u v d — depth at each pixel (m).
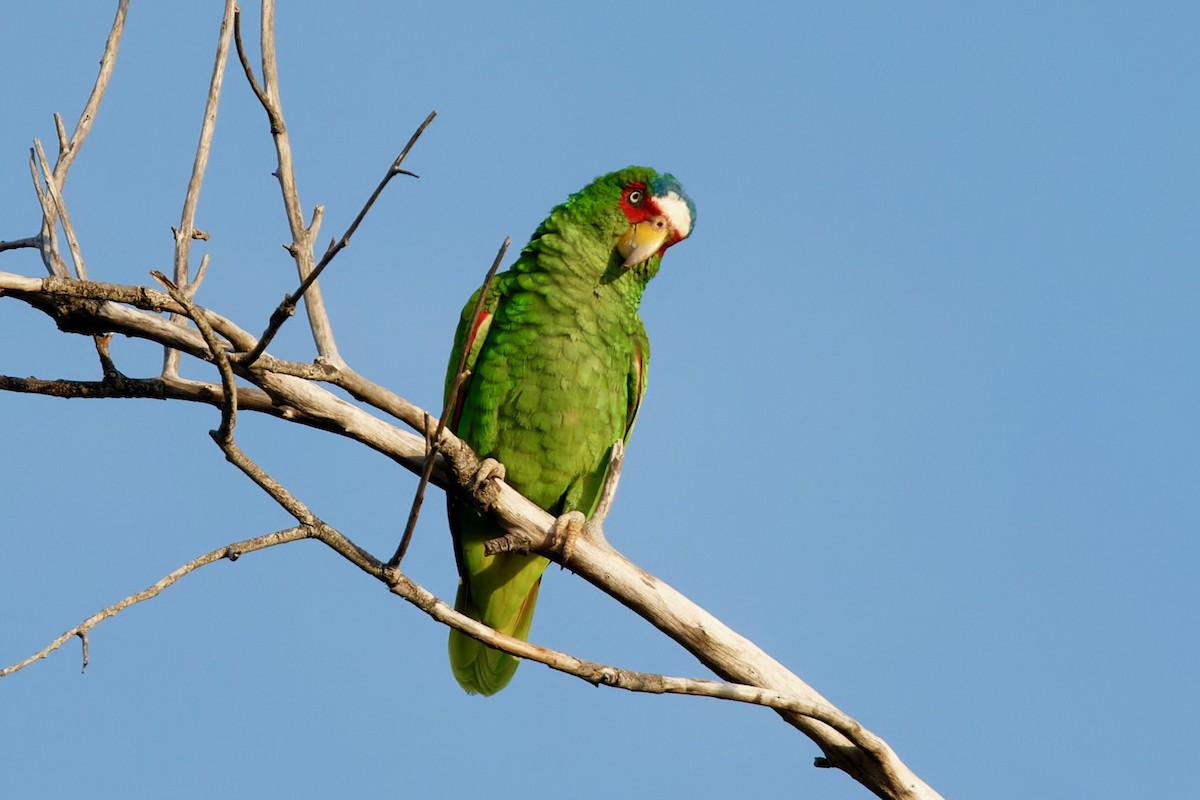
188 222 11.43
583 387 14.48
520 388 14.40
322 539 9.30
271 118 11.74
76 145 11.70
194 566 8.82
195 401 11.03
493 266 9.27
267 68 12.05
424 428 9.98
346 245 9.02
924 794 11.31
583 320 14.62
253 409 11.57
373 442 11.90
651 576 12.34
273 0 12.17
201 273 11.41
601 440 14.83
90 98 11.88
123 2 12.17
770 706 10.40
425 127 8.80
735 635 12.05
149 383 10.77
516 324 14.49
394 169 8.84
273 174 11.80
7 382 10.24
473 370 14.55
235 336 10.25
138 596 8.59
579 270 14.75
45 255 11.23
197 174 11.57
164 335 10.51
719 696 10.12
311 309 11.53
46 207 11.37
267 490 9.20
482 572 14.62
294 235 11.62
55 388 10.47
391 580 9.37
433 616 9.48
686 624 12.06
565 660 9.66
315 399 11.48
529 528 12.70
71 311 10.34
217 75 11.80
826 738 11.60
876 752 10.99
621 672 9.74
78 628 8.30
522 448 14.48
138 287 9.95
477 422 14.46
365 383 10.45
